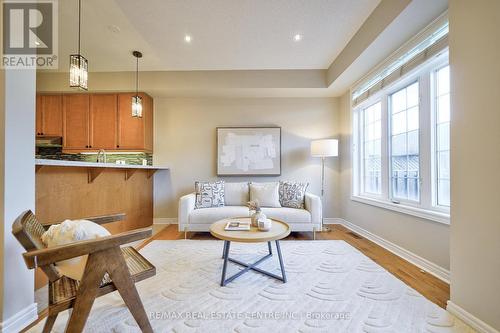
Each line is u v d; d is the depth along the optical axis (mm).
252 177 3791
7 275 1159
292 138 3793
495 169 1126
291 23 2322
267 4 2045
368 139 3145
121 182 2754
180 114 3795
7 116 1175
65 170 1820
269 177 3789
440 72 1967
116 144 3447
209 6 2059
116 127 3451
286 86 3385
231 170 3740
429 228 1935
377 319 1298
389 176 2605
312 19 2266
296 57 3047
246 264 1940
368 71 2820
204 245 2578
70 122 3441
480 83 1188
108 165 2100
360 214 3129
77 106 3451
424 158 2064
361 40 2383
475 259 1223
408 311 1370
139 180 3240
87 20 2230
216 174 3779
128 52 2867
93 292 986
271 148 3750
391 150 2615
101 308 1387
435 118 1997
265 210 2914
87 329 1206
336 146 3232
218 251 2383
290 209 2982
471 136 1240
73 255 917
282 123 3801
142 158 3779
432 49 1882
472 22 1223
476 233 1217
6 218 1162
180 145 3791
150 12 2131
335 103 3791
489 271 1154
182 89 3416
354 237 2953
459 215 1315
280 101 3807
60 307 928
